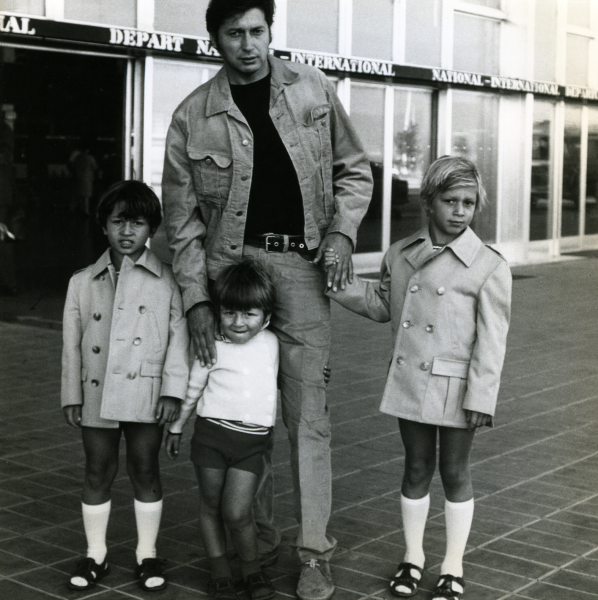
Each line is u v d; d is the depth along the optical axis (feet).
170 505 15.05
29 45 33.60
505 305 11.53
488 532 13.94
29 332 30.07
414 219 49.01
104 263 12.14
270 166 12.19
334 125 12.65
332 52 43.93
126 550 13.19
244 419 11.50
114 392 11.70
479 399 11.31
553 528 14.15
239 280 11.55
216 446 11.48
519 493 15.74
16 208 35.42
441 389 11.62
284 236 12.23
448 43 49.11
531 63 54.44
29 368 25.14
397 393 11.92
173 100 37.27
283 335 12.35
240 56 11.82
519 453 18.06
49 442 18.54
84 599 11.60
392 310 12.30
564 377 24.91
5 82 33.96
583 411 21.38
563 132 58.03
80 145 35.83
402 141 47.96
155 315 11.98
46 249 36.22
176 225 12.45
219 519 11.73
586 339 30.50
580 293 41.42
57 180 35.81
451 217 11.68
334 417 20.67
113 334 11.78
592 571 12.61
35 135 35.06
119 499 15.26
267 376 11.70
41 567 12.57
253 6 11.73
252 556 11.70
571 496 15.62
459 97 50.57
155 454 12.11
